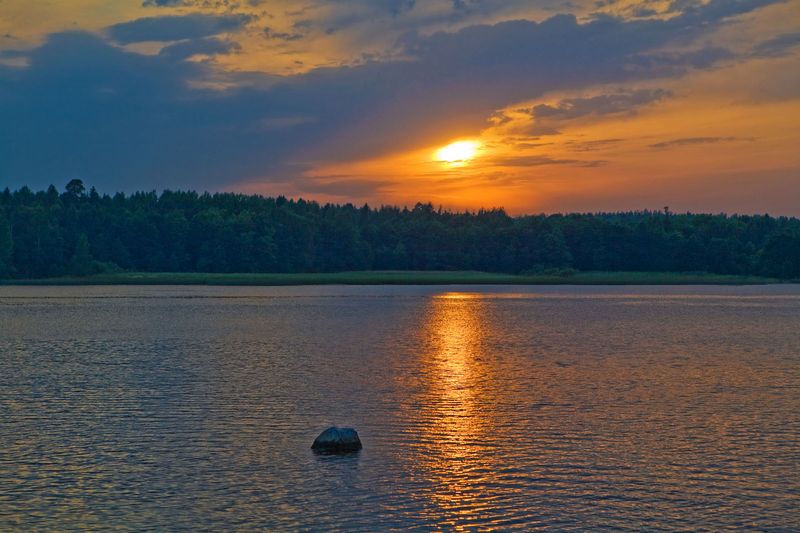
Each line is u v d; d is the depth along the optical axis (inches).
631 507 1015.6
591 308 5280.5
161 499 1036.5
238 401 1648.6
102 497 1042.1
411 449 1269.7
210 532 936.3
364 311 4894.2
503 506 1019.9
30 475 1127.0
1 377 1961.1
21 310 4803.2
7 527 944.9
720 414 1528.1
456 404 1625.2
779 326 3727.9
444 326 3715.6
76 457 1213.1
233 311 4825.3
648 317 4384.8
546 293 7785.4
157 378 1952.5
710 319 4217.5
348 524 960.3
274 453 1240.8
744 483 1102.4
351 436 1267.2
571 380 1946.4
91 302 5738.2
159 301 5925.2
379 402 1644.9
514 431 1386.6
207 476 1126.4
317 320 4092.0
